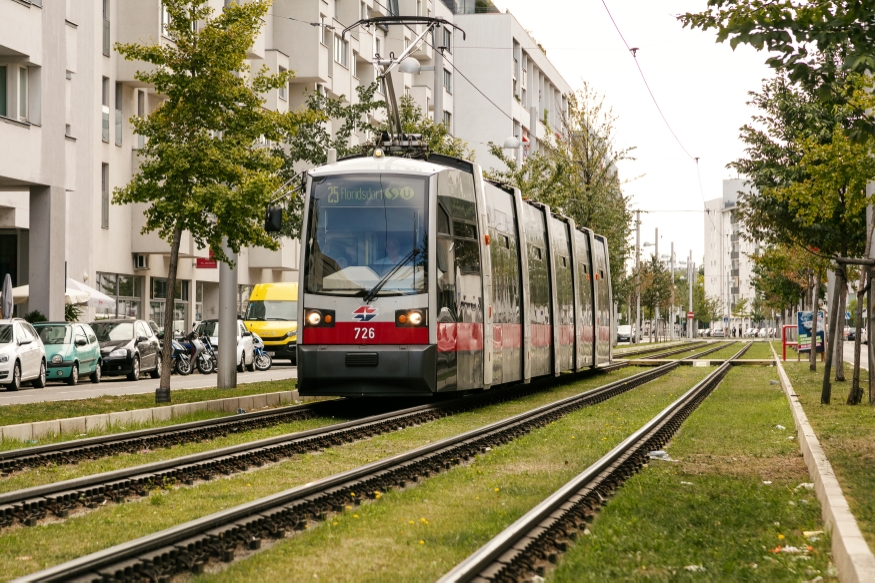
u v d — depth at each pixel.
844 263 19.77
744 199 27.30
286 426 18.00
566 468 12.80
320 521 9.16
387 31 69.75
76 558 7.16
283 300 45.69
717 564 7.58
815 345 36.22
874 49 10.67
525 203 26.23
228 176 21.59
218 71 21.33
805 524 9.12
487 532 8.52
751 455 14.16
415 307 19.22
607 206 53.50
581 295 32.97
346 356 19.25
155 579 6.80
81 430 17.30
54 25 32.84
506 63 83.31
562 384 32.34
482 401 24.53
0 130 30.36
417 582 6.85
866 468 11.53
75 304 37.12
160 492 10.63
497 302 22.84
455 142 42.53
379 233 19.55
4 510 9.16
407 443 15.52
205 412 20.61
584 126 53.53
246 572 7.13
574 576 7.17
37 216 32.81
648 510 9.73
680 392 27.20
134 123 21.80
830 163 20.84
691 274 136.75
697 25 11.40
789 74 11.21
